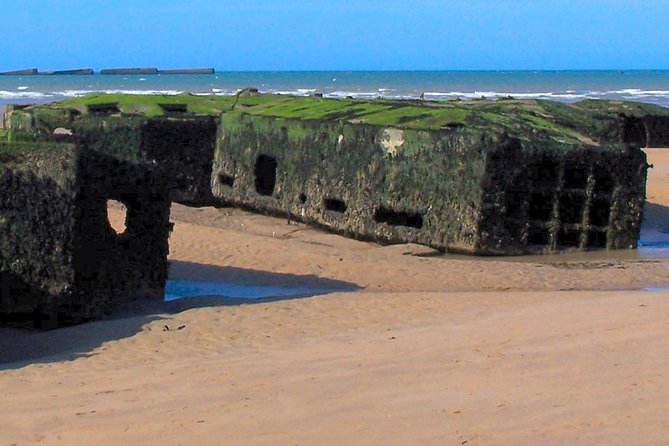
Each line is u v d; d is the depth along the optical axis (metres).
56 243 10.74
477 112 18.56
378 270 15.08
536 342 9.22
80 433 6.93
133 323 10.95
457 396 7.36
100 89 118.12
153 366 9.07
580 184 17.58
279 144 20.34
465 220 16.53
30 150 10.80
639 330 9.53
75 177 10.70
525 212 16.75
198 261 15.43
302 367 8.67
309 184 19.39
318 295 12.92
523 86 125.50
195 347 9.91
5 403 7.81
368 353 9.19
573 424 6.47
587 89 116.44
